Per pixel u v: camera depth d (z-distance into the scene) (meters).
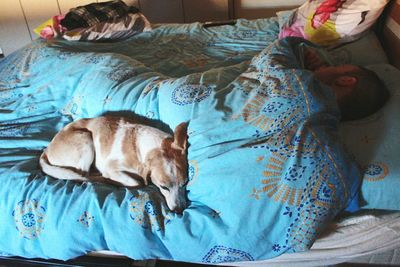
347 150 0.88
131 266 1.00
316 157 0.83
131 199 0.93
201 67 1.54
